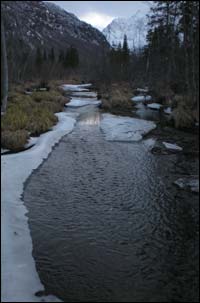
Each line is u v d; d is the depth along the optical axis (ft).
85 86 206.90
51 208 35.81
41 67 231.30
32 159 51.19
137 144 64.59
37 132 69.56
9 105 81.46
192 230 31.89
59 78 249.34
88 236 30.45
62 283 24.25
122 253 28.02
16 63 170.40
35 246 28.53
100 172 47.70
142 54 211.41
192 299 23.02
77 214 34.60
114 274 25.39
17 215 33.53
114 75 201.87
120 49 229.86
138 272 25.68
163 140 67.36
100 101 127.44
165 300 22.85
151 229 31.94
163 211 35.68
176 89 121.29
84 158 54.24
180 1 116.16
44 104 98.02
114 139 67.31
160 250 28.53
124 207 36.55
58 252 27.86
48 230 31.19
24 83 165.78
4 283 23.56
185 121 80.28
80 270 25.73
